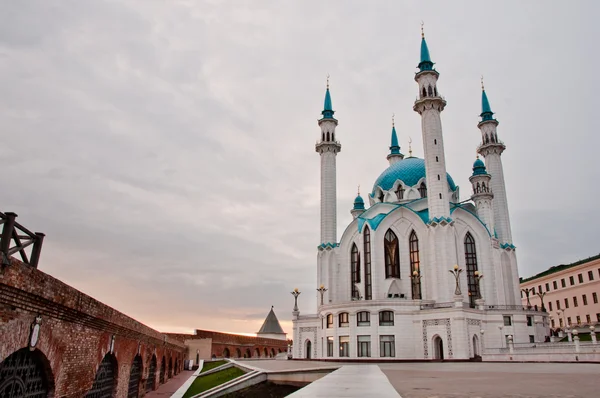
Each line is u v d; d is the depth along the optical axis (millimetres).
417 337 66625
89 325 20906
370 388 15859
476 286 78375
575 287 103625
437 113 81500
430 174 78312
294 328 86125
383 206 88125
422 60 87562
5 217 13703
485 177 89625
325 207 93750
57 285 16359
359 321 68750
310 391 14750
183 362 79875
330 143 97000
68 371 18703
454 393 15031
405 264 79750
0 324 13188
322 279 90125
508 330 70438
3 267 12742
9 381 14766
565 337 79938
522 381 20438
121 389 28438
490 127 93562
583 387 17078
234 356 107688
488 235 80812
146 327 35438
